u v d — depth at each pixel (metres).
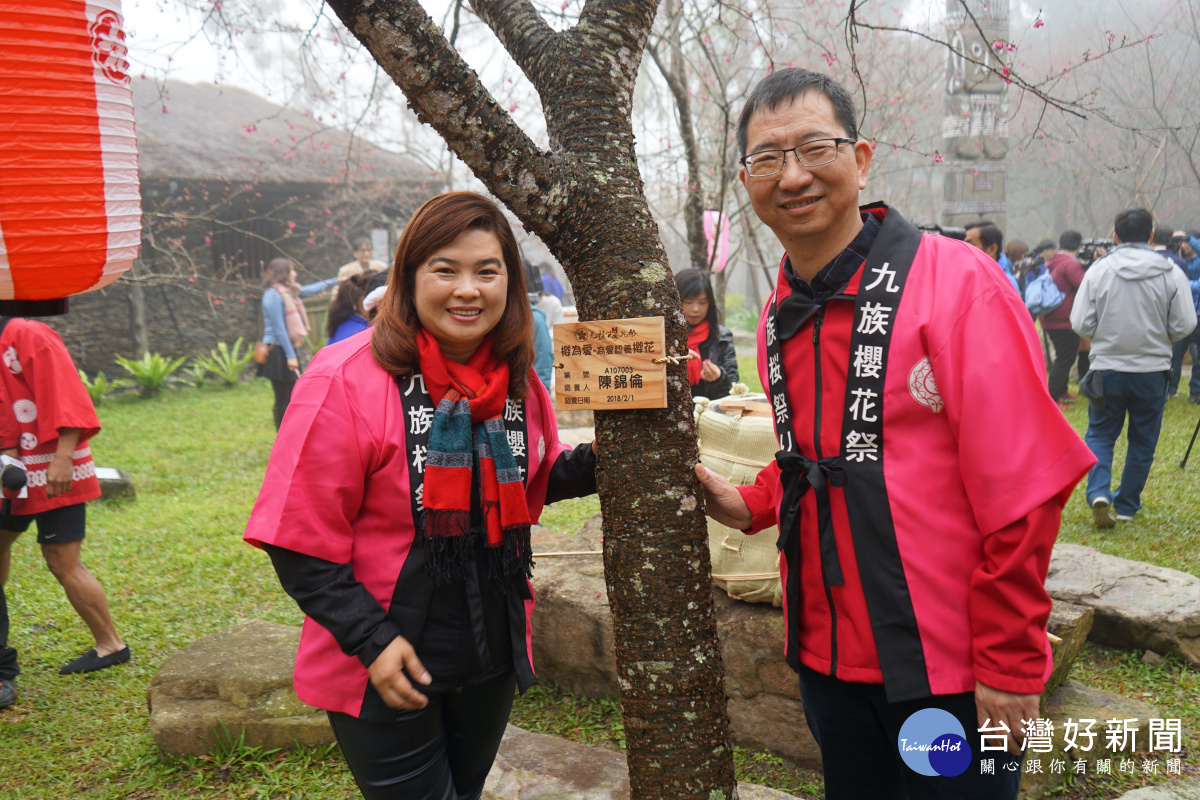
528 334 1.74
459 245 1.59
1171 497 5.48
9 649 3.41
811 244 1.63
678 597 1.65
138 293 13.34
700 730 1.65
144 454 8.45
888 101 9.27
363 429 1.58
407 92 1.51
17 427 3.42
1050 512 1.43
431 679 1.60
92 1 1.34
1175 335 4.79
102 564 5.09
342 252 16.33
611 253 1.66
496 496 1.65
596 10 1.77
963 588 1.53
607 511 1.69
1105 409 4.95
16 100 1.28
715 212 6.53
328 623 1.54
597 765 2.69
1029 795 2.58
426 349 1.63
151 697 3.03
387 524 1.62
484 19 1.98
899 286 1.55
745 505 1.88
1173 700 3.15
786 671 2.82
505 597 1.74
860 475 1.57
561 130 1.73
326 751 2.90
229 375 13.65
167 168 13.25
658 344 1.61
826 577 1.62
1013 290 1.52
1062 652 2.84
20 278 1.37
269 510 1.52
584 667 3.27
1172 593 3.56
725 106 5.86
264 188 14.49
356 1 1.41
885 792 1.83
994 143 8.80
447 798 1.76
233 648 3.24
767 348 1.81
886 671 1.55
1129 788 2.66
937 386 1.51
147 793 2.74
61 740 3.09
